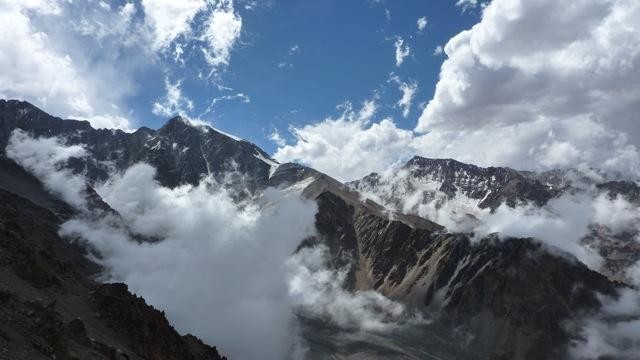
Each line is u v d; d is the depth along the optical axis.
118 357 81.31
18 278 97.50
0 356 53.62
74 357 66.44
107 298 113.44
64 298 104.31
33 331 65.50
